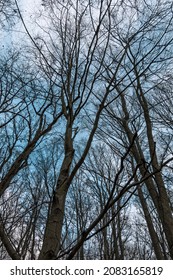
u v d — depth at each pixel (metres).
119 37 4.14
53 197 2.29
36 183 6.00
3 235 2.25
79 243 1.87
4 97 3.89
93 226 1.87
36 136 3.11
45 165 5.81
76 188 8.56
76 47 3.71
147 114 5.50
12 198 5.38
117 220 8.10
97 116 2.61
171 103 6.38
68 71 3.48
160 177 5.02
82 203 8.36
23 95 4.02
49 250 2.02
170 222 4.64
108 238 8.72
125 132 6.28
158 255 5.63
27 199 5.97
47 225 2.17
